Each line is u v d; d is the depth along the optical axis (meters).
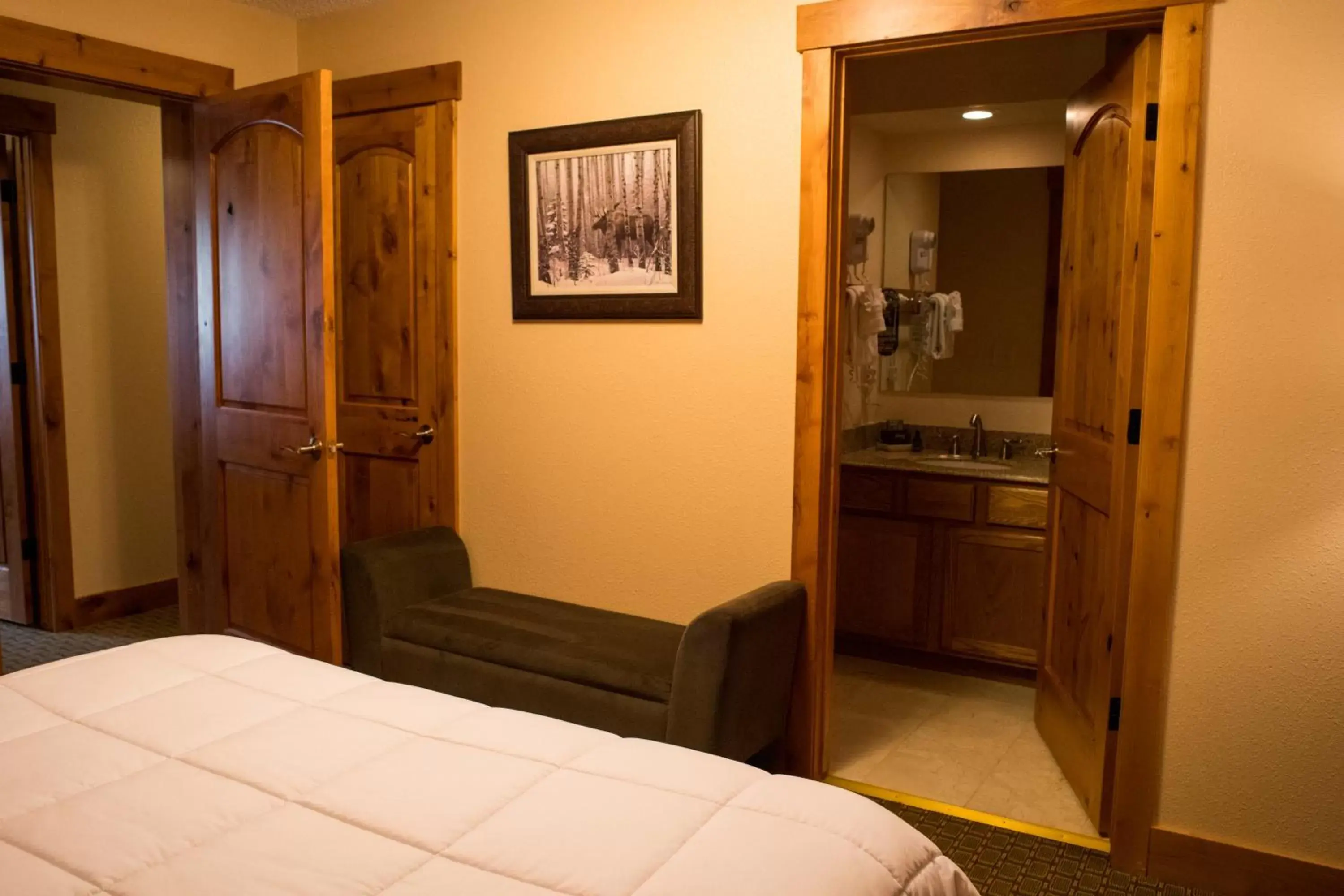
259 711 1.82
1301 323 2.30
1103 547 2.74
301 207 3.14
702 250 3.02
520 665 2.90
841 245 2.87
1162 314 2.39
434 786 1.53
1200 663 2.46
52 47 3.13
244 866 1.30
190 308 3.75
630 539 3.25
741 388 3.00
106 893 1.25
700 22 2.96
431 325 3.58
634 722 2.70
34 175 4.14
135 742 1.68
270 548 3.44
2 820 1.42
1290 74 2.26
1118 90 2.68
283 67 3.82
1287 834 2.43
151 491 4.69
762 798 1.51
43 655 4.05
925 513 3.99
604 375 3.24
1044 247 4.32
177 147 3.71
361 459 3.84
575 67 3.19
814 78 2.77
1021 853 2.64
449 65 3.42
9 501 4.34
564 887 1.26
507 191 3.37
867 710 3.65
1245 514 2.39
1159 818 2.54
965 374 4.52
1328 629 2.34
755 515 3.02
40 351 4.21
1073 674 3.03
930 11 2.61
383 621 3.23
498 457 3.50
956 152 4.48
